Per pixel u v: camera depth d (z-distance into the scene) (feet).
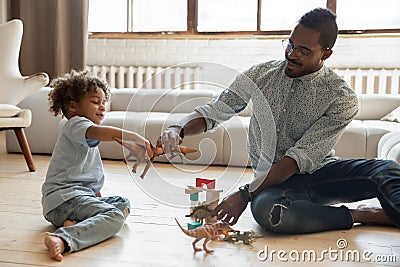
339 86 5.48
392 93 12.82
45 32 13.38
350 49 13.52
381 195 5.12
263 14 14.43
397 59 13.28
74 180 5.54
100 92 5.82
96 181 5.82
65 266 4.26
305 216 5.14
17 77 9.89
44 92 11.15
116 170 9.31
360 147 9.45
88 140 5.30
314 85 5.47
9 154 11.27
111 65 14.92
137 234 5.23
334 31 5.25
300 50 5.22
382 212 5.57
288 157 5.30
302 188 5.50
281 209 5.07
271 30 14.32
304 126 5.56
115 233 5.08
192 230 4.61
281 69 5.65
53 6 13.23
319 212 5.22
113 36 14.85
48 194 5.47
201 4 14.79
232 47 14.30
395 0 13.67
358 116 11.11
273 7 14.37
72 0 13.25
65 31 13.29
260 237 5.14
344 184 5.48
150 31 14.98
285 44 5.66
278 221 5.08
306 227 5.19
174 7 14.90
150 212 6.15
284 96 5.56
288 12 14.32
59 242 4.50
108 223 4.99
